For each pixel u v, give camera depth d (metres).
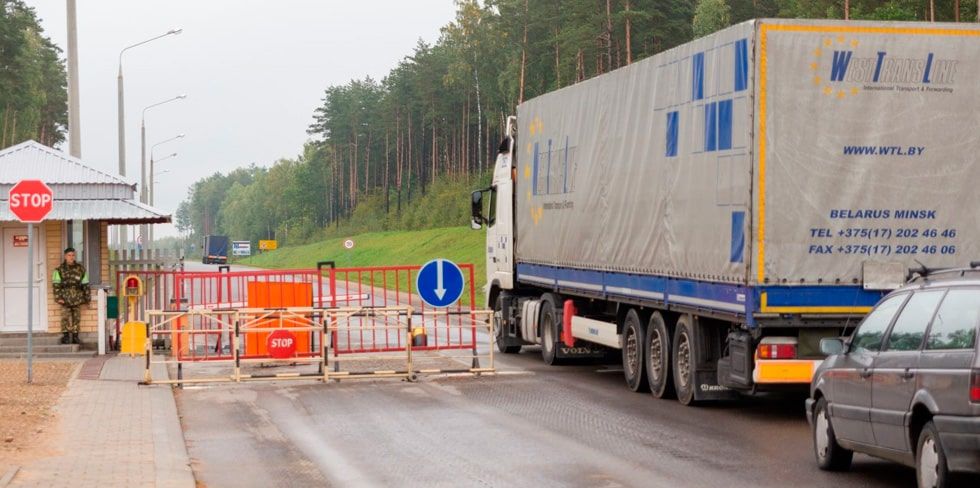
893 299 25.39
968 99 34.59
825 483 25.61
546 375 49.62
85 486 25.36
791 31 33.78
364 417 37.56
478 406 39.72
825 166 34.00
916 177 34.41
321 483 26.67
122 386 45.81
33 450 30.31
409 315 48.69
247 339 53.16
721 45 35.59
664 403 40.22
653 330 41.69
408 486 26.06
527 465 28.38
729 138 35.00
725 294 35.34
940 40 34.41
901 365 23.70
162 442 31.84
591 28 167.12
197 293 87.50
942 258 34.56
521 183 56.78
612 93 44.66
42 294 60.34
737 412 37.88
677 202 38.59
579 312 51.06
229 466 29.03
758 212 33.75
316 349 58.03
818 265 34.03
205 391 45.44
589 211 47.03
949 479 21.73
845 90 34.09
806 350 34.44
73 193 60.59
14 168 60.81
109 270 64.25
